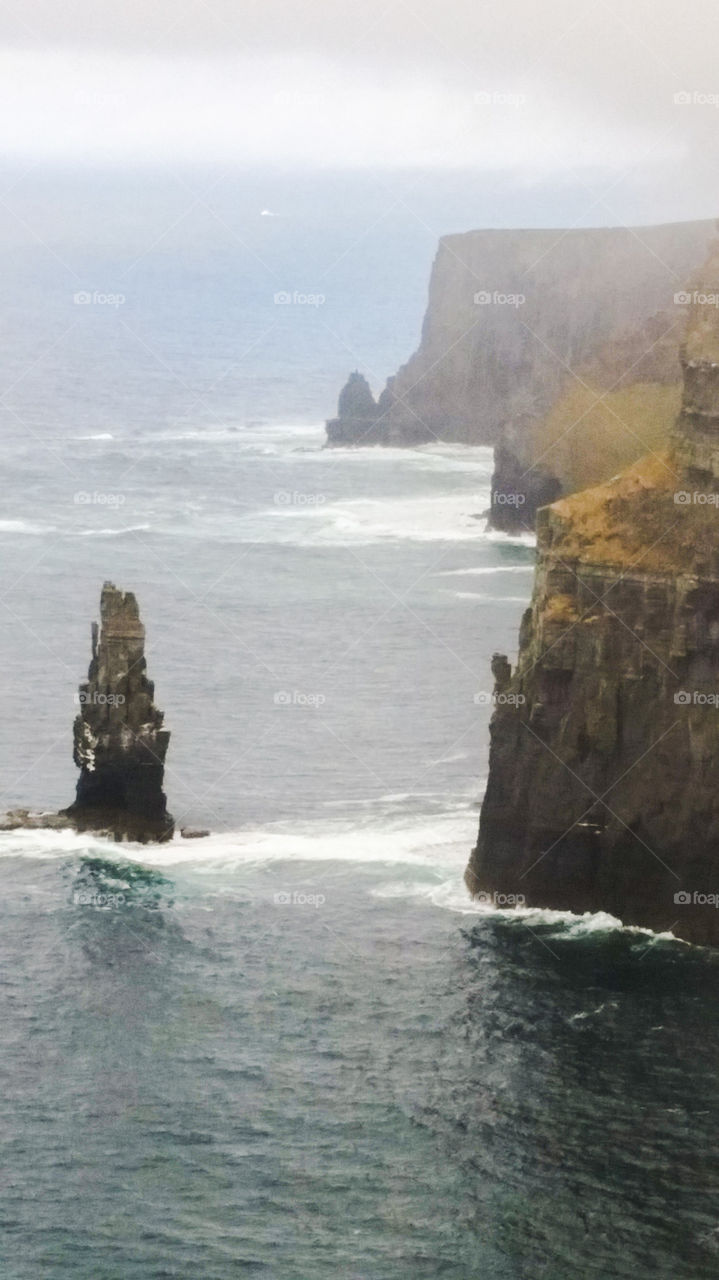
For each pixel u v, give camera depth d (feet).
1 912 625.41
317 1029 555.69
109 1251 461.37
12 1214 474.08
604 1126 506.89
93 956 597.52
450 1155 495.82
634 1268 455.22
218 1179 488.02
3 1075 531.91
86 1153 497.87
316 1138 503.61
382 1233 467.93
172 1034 552.82
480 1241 464.65
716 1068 533.14
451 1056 540.11
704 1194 481.05
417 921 618.85
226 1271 455.22
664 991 575.38
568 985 577.43
